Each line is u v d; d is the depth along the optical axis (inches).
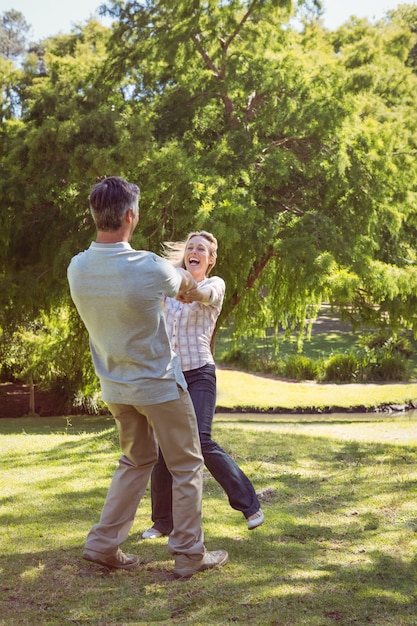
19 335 676.7
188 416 133.6
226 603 124.3
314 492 201.2
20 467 239.0
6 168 565.6
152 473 160.4
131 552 150.8
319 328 1269.7
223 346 1105.4
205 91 607.8
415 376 890.7
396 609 122.0
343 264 552.4
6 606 123.7
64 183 561.3
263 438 284.4
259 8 569.3
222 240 499.2
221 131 606.5
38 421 592.1
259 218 528.7
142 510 181.2
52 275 595.2
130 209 125.8
